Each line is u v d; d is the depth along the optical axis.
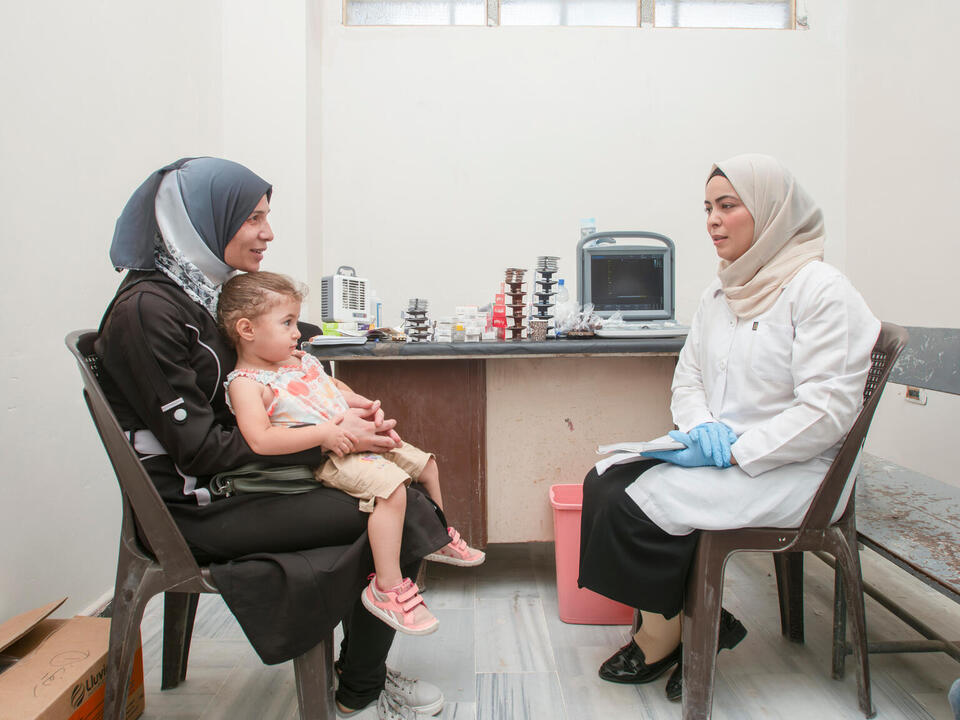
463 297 2.96
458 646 1.67
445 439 1.94
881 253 2.70
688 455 1.37
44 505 1.59
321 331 1.95
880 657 1.61
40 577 1.57
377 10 2.97
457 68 2.89
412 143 2.91
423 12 2.96
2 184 1.44
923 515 1.49
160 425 1.09
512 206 2.93
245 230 1.25
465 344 1.82
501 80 2.90
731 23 2.98
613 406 1.95
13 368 1.48
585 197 2.93
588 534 1.44
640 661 1.49
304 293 1.32
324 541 1.16
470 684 1.49
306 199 2.71
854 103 2.86
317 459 1.20
